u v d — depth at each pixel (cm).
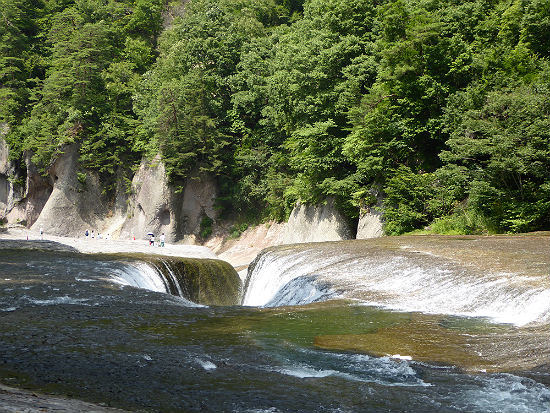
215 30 6981
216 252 6244
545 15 3531
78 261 2750
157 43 8825
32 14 9081
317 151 4553
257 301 2623
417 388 797
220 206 6662
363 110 3962
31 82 8412
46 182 7594
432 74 3844
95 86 7594
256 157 6222
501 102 3022
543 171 2867
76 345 1027
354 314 1405
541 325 1195
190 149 6506
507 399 745
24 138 7669
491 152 3017
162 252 4181
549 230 2980
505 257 1898
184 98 6394
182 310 1491
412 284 1723
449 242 2456
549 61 3372
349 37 4416
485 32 3900
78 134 7331
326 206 4659
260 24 7475
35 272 2228
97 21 8556
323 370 893
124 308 1477
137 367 886
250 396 745
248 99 6269
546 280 1464
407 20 4041
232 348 1039
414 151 4053
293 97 5038
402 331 1200
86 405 652
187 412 673
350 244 2706
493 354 997
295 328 1241
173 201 6644
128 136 7269
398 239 2848
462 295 1527
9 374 821
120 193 7350
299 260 2414
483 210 3225
